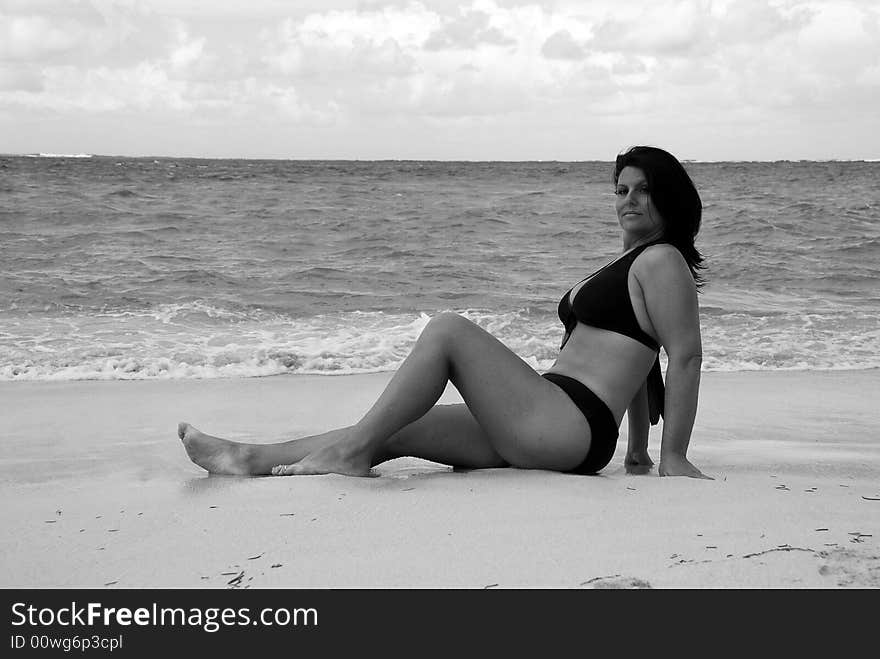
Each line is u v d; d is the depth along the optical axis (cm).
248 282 1170
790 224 1852
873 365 729
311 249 1557
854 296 1119
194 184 3036
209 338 811
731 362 736
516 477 316
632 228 348
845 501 286
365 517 266
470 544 240
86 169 4222
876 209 2159
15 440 437
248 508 278
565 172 5638
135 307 965
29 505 295
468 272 1311
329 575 222
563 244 1666
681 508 273
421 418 340
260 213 2067
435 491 295
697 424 492
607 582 212
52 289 1059
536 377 328
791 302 1062
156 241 1594
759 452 409
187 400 563
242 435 455
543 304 1040
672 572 217
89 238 1599
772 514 265
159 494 304
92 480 343
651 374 352
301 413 519
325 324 904
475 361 322
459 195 2786
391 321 927
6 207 2011
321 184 3312
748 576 214
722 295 1116
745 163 11031
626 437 452
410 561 229
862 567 218
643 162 343
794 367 724
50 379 645
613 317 332
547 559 227
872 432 471
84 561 237
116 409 531
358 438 322
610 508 273
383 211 2178
